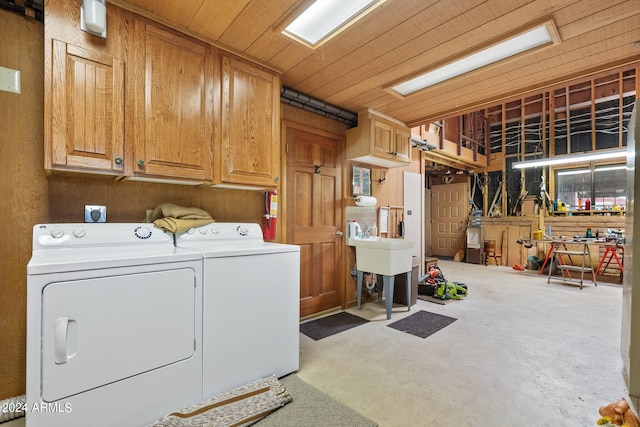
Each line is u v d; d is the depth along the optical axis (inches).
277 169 94.1
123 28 65.2
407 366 85.6
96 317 52.1
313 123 125.4
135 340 56.1
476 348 97.7
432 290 160.9
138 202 78.4
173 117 72.2
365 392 72.7
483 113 286.2
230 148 82.7
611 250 207.5
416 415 64.3
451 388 74.6
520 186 271.1
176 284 61.2
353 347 98.2
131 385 55.6
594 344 101.1
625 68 90.9
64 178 68.8
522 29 74.1
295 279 82.5
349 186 142.8
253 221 101.6
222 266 68.1
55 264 48.6
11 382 64.3
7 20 63.8
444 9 67.9
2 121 63.3
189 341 62.8
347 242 141.5
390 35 77.8
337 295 138.2
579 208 236.7
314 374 81.0
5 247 63.7
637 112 63.4
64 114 58.5
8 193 63.8
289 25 74.1
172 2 65.8
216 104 80.1
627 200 77.0
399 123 144.5
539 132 260.2
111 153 63.6
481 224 285.3
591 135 232.8
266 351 75.7
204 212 83.3
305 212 125.1
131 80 66.2
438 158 245.6
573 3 65.0
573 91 242.2
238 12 68.8
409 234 184.4
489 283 198.4
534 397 71.0
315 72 97.7
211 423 58.1
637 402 64.2
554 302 152.8
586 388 74.9
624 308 79.0
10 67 64.0
